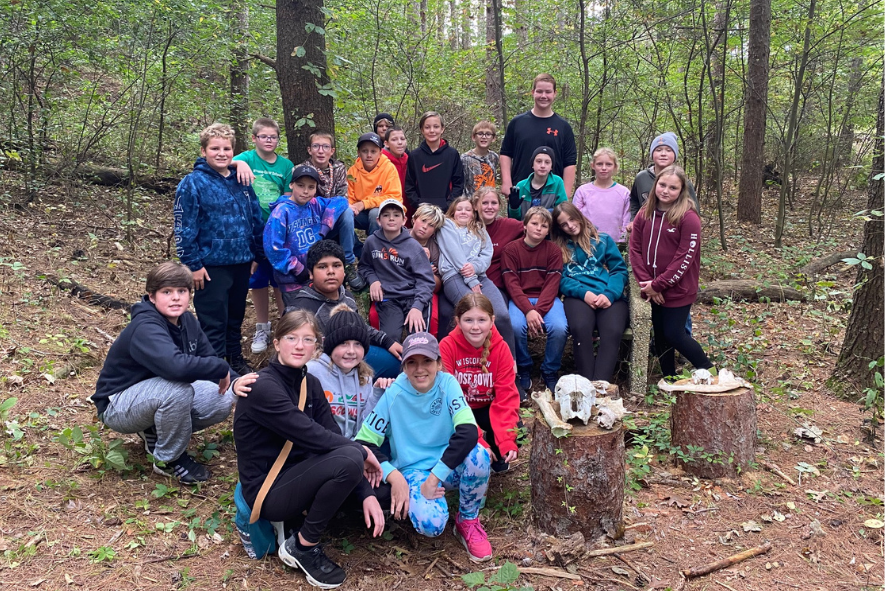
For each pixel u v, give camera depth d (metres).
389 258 4.35
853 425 3.93
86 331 4.78
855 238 8.73
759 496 3.18
